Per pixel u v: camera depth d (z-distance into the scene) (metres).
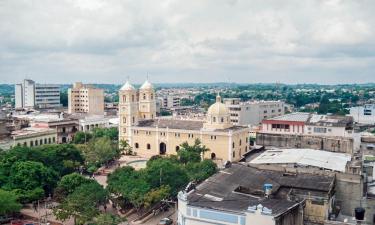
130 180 117.44
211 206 71.12
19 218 112.69
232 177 89.38
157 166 123.94
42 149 150.00
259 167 99.62
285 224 67.56
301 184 84.50
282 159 105.88
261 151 131.88
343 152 131.62
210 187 83.12
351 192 87.31
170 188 116.44
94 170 159.00
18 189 114.19
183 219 73.69
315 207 76.62
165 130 194.38
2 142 171.00
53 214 112.44
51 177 124.88
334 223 69.75
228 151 179.00
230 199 76.69
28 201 114.31
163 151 198.00
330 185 83.00
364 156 133.00
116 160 187.25
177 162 150.75
